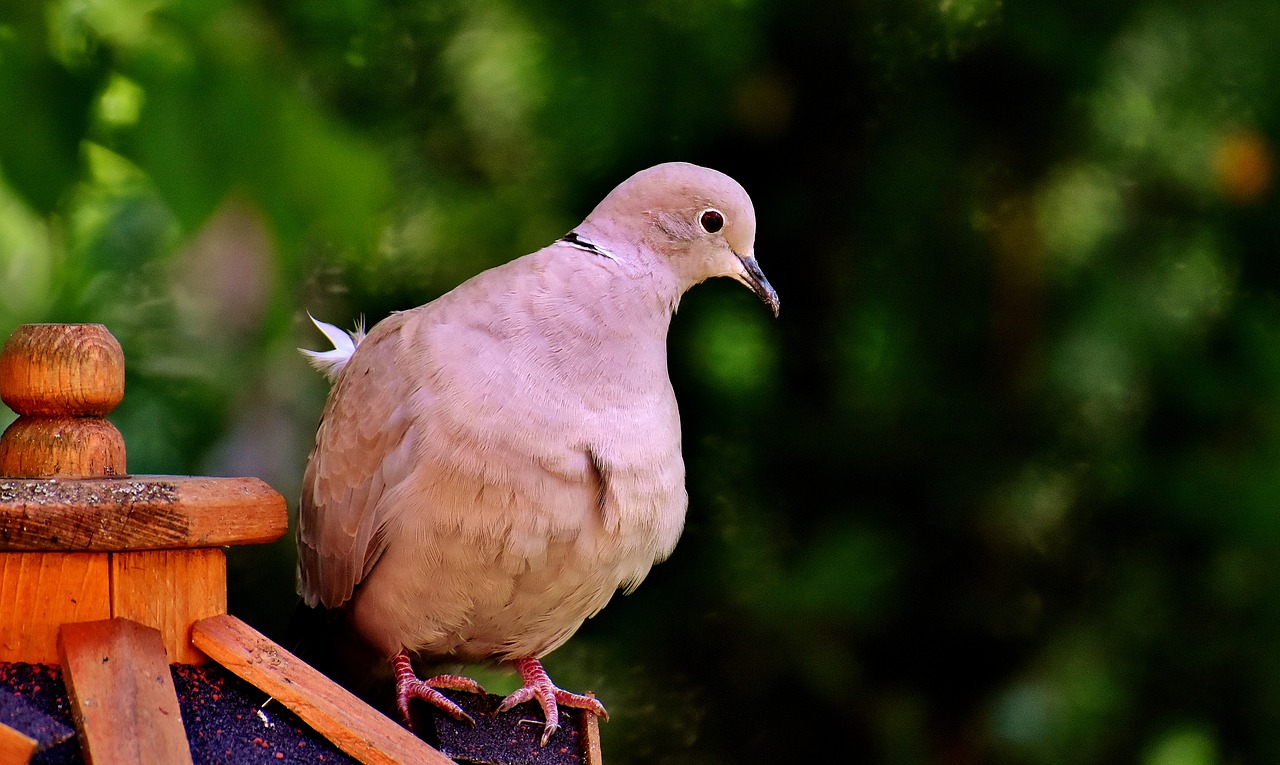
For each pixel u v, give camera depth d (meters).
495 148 10.34
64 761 3.87
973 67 10.61
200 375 9.68
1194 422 10.88
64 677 4.09
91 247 8.78
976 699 10.77
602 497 6.21
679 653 10.64
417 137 10.23
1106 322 10.75
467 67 10.22
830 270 10.72
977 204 10.86
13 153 6.30
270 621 10.03
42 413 4.36
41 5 6.32
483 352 6.21
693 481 10.59
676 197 6.99
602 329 6.38
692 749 10.59
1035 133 10.75
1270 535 10.42
